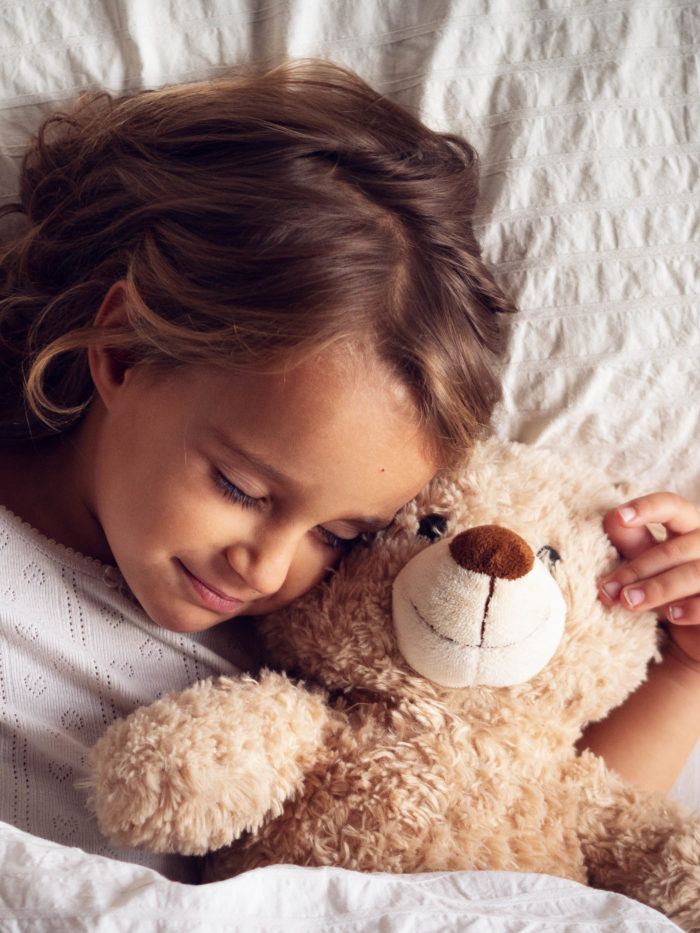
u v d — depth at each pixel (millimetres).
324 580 701
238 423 609
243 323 619
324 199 647
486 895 545
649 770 812
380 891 515
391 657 658
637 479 906
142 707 611
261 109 724
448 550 618
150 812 554
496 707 661
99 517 713
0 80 819
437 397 638
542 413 870
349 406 604
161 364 646
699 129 833
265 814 632
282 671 687
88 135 783
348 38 848
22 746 674
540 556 686
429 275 666
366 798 621
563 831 684
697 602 776
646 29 834
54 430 755
